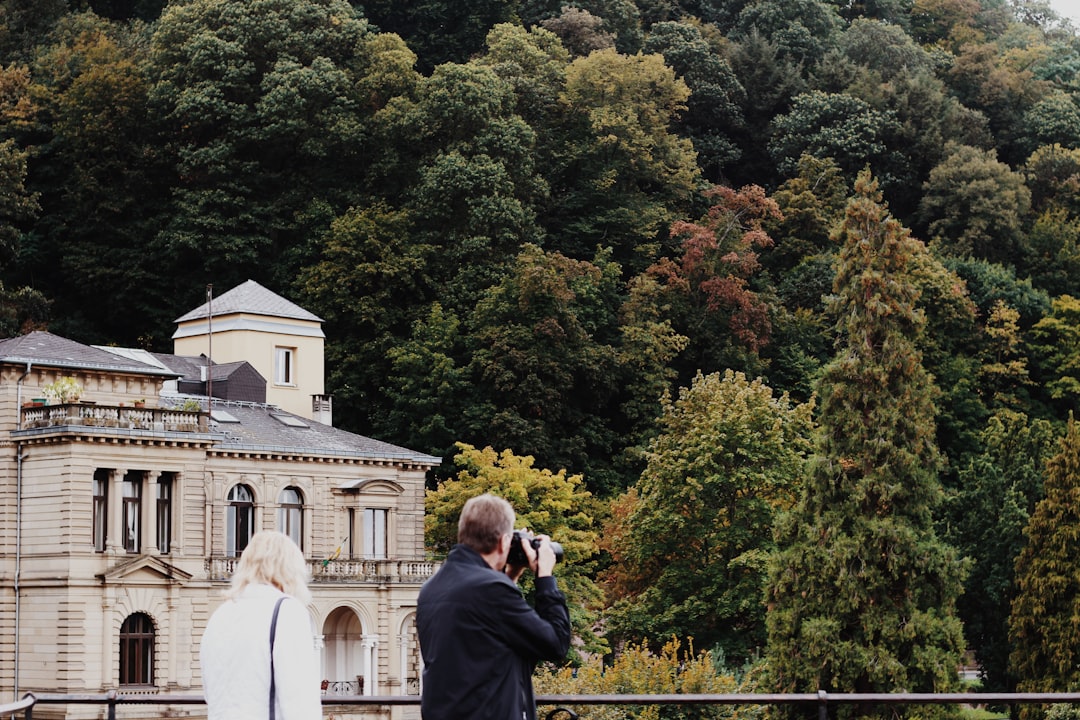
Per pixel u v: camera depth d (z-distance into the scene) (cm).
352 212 11469
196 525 7169
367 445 8150
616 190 12888
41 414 6862
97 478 6850
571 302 11069
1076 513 7675
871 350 6575
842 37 15838
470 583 1226
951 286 12181
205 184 11700
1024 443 9225
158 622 6925
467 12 14088
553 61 13162
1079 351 12438
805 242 13100
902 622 6278
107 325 11675
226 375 8656
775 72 14950
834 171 13638
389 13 13988
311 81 11719
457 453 10219
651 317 11438
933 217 14100
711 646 7725
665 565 8100
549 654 1237
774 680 6381
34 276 11569
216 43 11775
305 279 11131
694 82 14325
